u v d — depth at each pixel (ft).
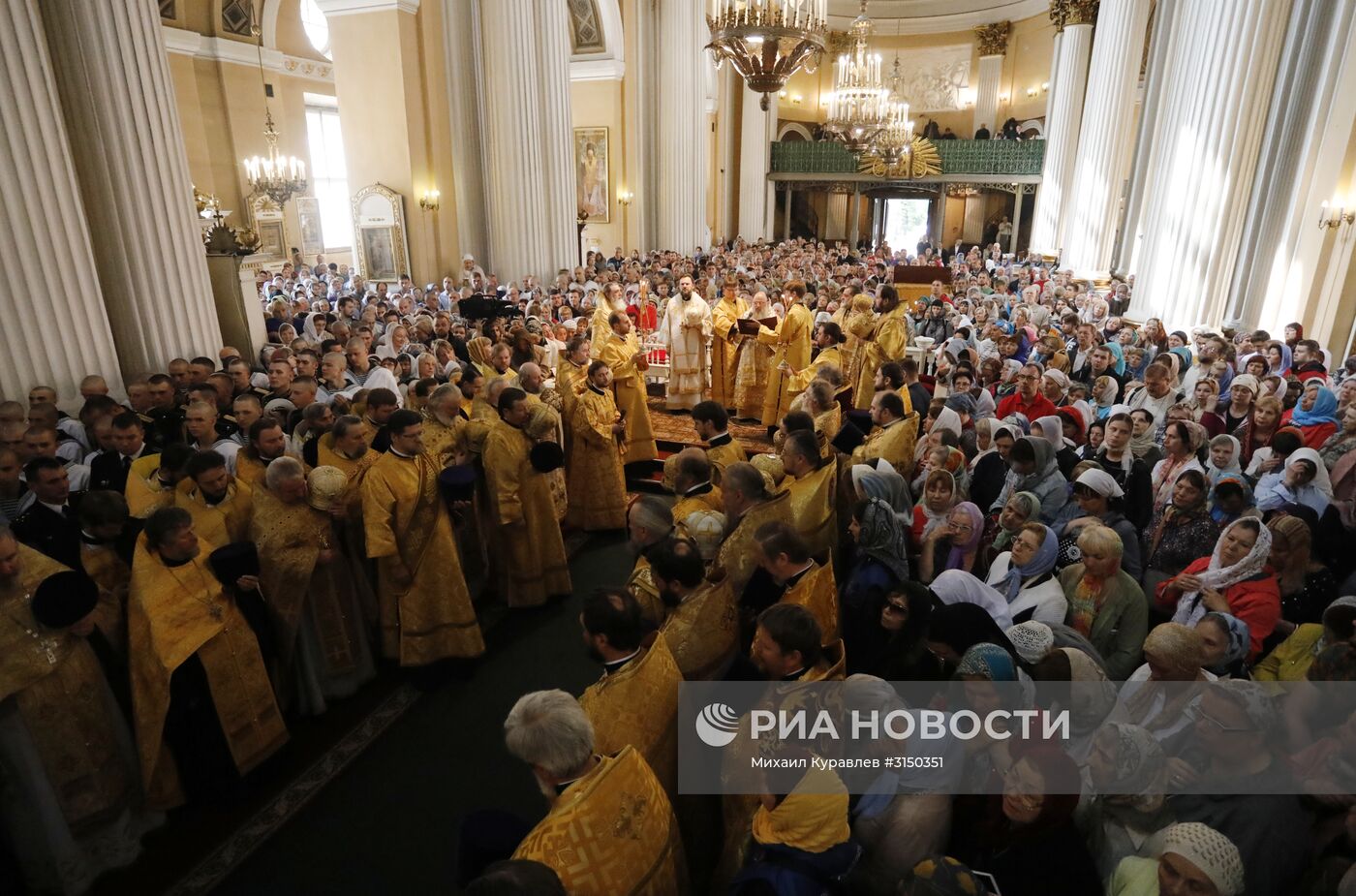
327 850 10.96
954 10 97.50
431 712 13.92
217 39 56.85
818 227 108.78
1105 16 58.90
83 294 18.21
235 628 11.54
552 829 6.07
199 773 11.34
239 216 60.23
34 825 9.77
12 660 9.23
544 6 41.39
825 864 5.90
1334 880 6.07
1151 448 15.14
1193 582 10.52
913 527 12.90
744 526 10.82
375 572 14.74
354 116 42.75
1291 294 28.60
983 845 6.80
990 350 24.73
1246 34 27.73
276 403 17.12
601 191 62.54
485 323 27.32
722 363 29.89
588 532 21.18
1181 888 5.56
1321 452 15.78
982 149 87.92
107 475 14.93
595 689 8.27
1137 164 48.11
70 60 18.04
